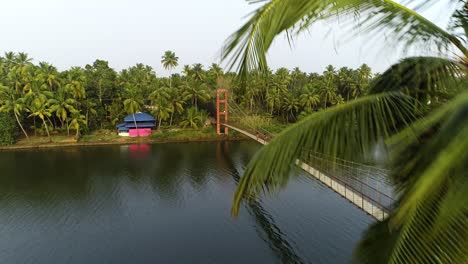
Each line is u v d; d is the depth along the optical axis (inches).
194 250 482.6
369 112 86.8
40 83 1262.3
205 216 599.8
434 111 78.6
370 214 286.5
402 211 68.0
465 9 90.4
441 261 63.2
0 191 737.6
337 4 76.7
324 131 86.4
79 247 492.4
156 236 524.7
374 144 84.4
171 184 784.9
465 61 87.8
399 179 86.7
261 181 88.4
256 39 76.2
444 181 58.6
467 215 60.3
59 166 948.6
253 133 1038.4
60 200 681.0
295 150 86.7
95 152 1136.8
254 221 572.4
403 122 85.0
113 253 476.1
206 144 1286.9
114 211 624.1
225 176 852.0
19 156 1079.0
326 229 533.3
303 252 472.4
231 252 477.4
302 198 661.3
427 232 65.7
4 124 1197.1
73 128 1293.1
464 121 59.5
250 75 78.8
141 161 1003.9
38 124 1366.9
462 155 54.4
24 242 508.1
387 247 90.5
